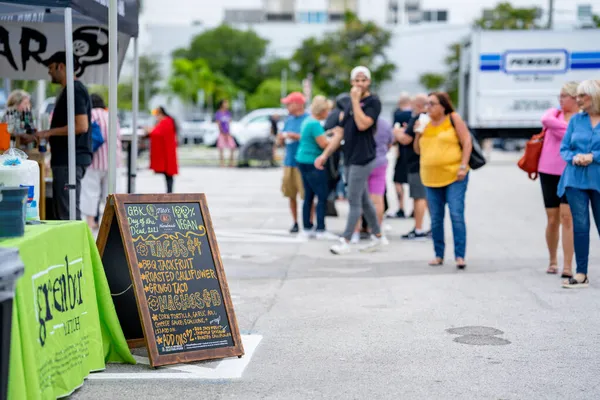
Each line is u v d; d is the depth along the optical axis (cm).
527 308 688
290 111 1161
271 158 2677
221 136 2722
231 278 834
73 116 689
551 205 836
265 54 7950
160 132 1400
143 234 520
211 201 1661
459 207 875
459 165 868
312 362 529
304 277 840
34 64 935
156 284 515
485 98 2844
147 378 492
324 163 1077
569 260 812
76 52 923
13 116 884
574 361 531
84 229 495
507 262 930
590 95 732
